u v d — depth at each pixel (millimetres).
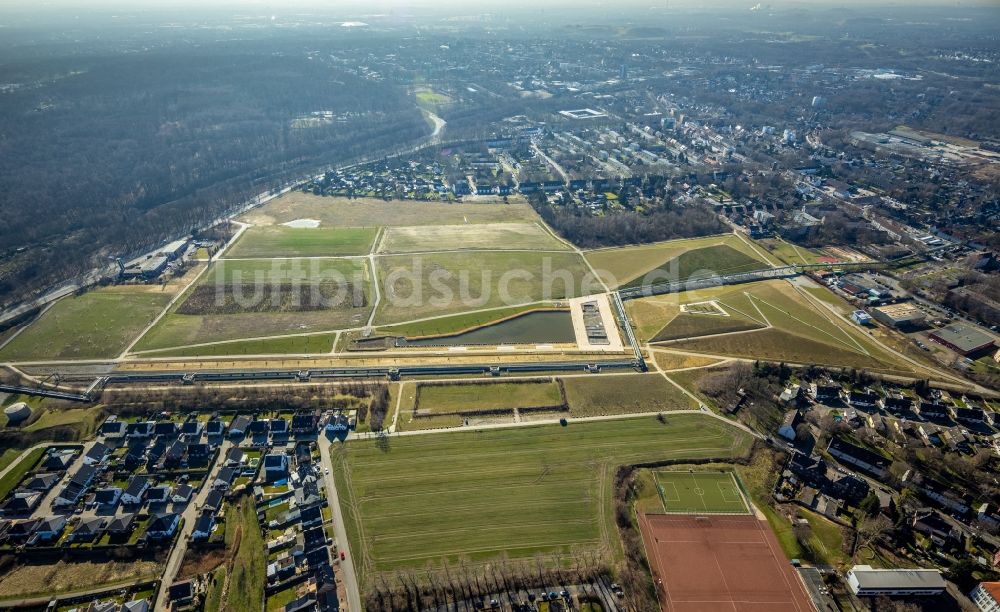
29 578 151375
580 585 151000
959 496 174750
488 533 165125
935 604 147125
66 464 188000
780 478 184000
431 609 144375
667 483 183000
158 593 147875
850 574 151375
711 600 147875
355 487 179625
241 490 177125
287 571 151875
